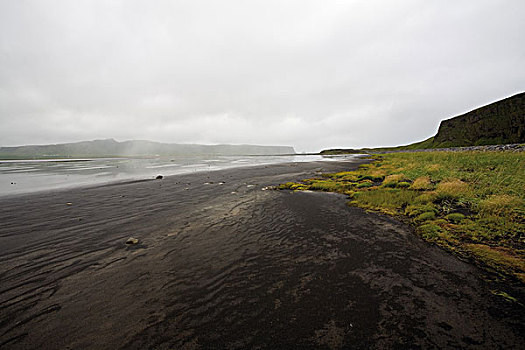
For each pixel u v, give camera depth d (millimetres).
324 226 11312
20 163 80188
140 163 71750
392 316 5152
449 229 9797
